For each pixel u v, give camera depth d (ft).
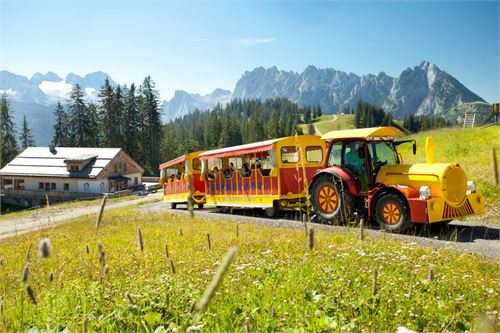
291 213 65.16
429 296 18.92
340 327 14.71
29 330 14.70
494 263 28.27
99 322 15.76
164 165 100.58
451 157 85.61
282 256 28.89
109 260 32.17
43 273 26.99
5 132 336.08
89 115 368.07
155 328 15.83
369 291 19.02
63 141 370.12
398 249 31.40
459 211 41.78
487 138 102.01
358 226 47.29
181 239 42.80
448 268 25.03
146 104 368.89
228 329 15.37
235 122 629.10
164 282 21.13
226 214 71.15
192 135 652.07
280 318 15.61
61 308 17.51
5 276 25.26
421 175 42.60
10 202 261.03
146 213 85.51
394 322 15.74
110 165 265.95
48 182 265.75
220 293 18.97
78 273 26.81
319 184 51.62
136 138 364.79
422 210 40.11
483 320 6.50
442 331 15.44
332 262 26.12
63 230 60.80
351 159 49.55
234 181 70.54
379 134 47.21
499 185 10.12
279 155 61.05
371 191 45.29
